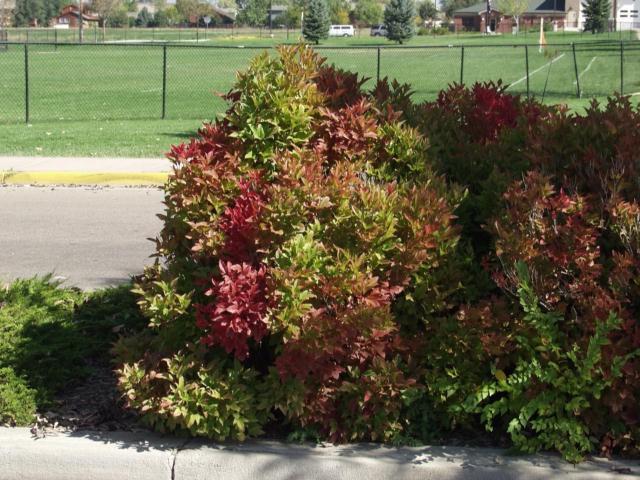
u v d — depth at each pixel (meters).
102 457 4.31
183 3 152.25
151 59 53.06
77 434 4.51
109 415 4.72
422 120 5.60
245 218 4.44
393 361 4.38
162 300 4.50
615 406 4.19
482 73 39.44
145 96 30.41
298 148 4.69
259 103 4.76
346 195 4.51
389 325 4.30
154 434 4.52
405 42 81.81
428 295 4.56
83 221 10.84
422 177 4.97
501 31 125.44
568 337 4.43
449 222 4.65
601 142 4.88
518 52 57.16
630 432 4.24
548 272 4.37
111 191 12.91
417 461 4.23
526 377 4.30
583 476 4.12
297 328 4.17
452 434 4.54
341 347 4.33
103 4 132.50
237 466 4.26
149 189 13.12
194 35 117.56
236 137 4.79
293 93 4.82
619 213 4.38
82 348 5.53
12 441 4.41
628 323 4.25
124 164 14.41
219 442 4.43
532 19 130.50
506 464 4.20
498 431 4.55
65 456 4.32
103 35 97.25
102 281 8.07
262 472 4.25
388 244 4.44
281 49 4.98
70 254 9.16
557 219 4.54
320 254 4.35
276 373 4.39
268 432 4.58
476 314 4.39
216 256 4.55
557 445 4.25
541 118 5.25
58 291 6.59
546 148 4.91
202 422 4.36
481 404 4.52
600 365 4.21
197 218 4.64
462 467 4.18
